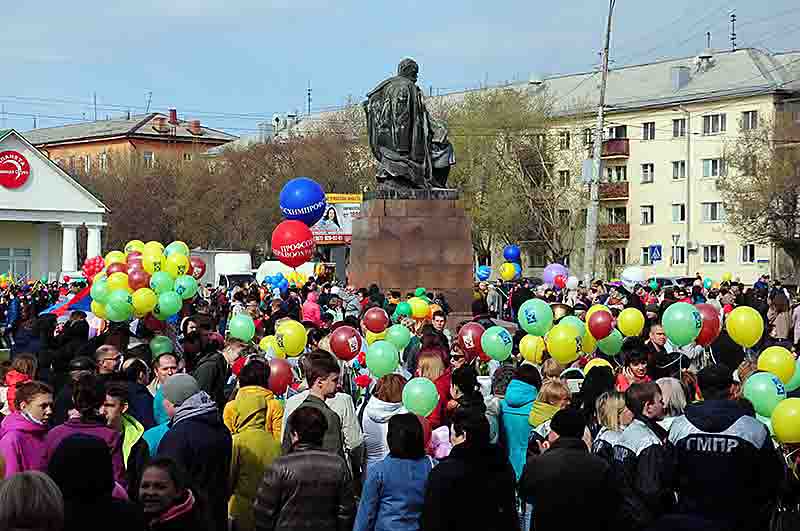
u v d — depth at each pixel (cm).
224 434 812
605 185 7694
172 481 632
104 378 1002
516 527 705
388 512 736
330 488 733
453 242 2525
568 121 7588
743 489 743
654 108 7544
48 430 800
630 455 778
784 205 6100
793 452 879
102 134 11600
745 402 797
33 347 1608
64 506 554
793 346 1628
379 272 2509
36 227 7312
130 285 1595
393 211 2525
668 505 788
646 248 7606
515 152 7194
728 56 7594
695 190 7362
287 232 2230
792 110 7019
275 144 8069
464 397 945
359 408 1202
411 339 1421
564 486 704
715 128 7294
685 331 1257
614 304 2205
